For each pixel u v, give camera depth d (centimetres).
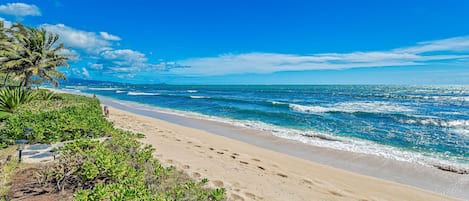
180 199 391
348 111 2252
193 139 1011
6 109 1102
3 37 1830
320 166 805
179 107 2659
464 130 1509
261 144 1108
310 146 1084
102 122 803
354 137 1293
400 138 1285
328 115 2058
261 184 537
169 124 1447
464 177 756
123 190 328
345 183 650
